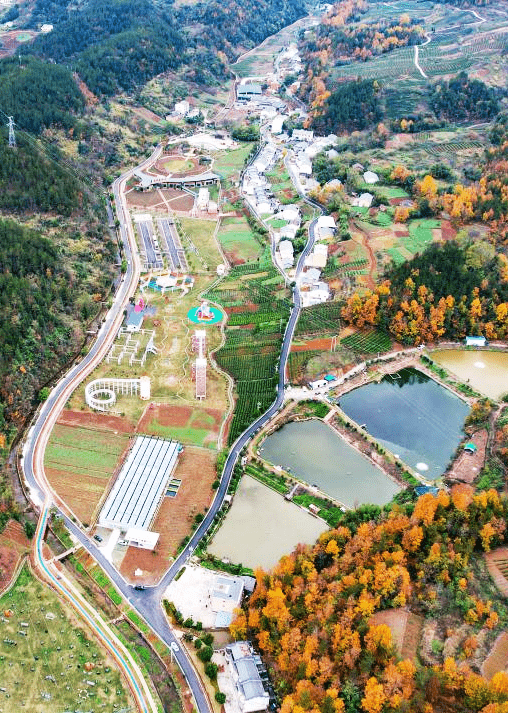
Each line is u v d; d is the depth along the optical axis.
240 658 164.38
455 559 178.62
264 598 176.62
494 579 179.00
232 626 171.88
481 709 146.00
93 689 161.12
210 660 167.75
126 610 180.62
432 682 149.62
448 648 161.50
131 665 166.88
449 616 169.50
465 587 174.50
